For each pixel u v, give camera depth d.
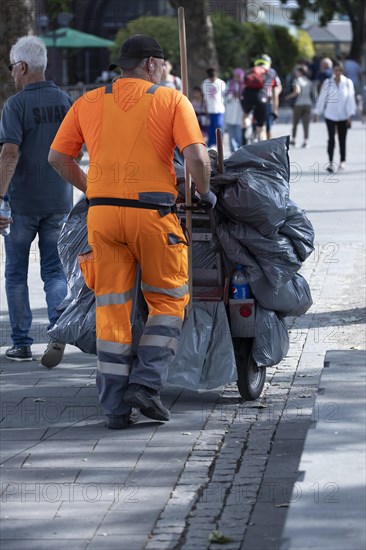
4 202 14.93
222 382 12.61
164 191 11.84
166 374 12.12
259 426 12.13
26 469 10.84
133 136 11.77
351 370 11.24
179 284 12.12
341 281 20.42
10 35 28.25
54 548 8.92
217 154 12.67
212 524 9.36
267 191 12.51
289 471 10.65
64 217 15.34
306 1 86.62
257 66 48.06
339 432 9.53
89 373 14.66
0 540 9.09
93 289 12.22
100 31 76.06
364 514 8.09
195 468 10.79
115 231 11.80
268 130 48.50
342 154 41.19
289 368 14.57
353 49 104.38
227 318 12.82
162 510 9.71
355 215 28.88
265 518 9.46
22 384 14.10
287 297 13.03
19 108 14.72
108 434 11.95
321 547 7.61
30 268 22.42
